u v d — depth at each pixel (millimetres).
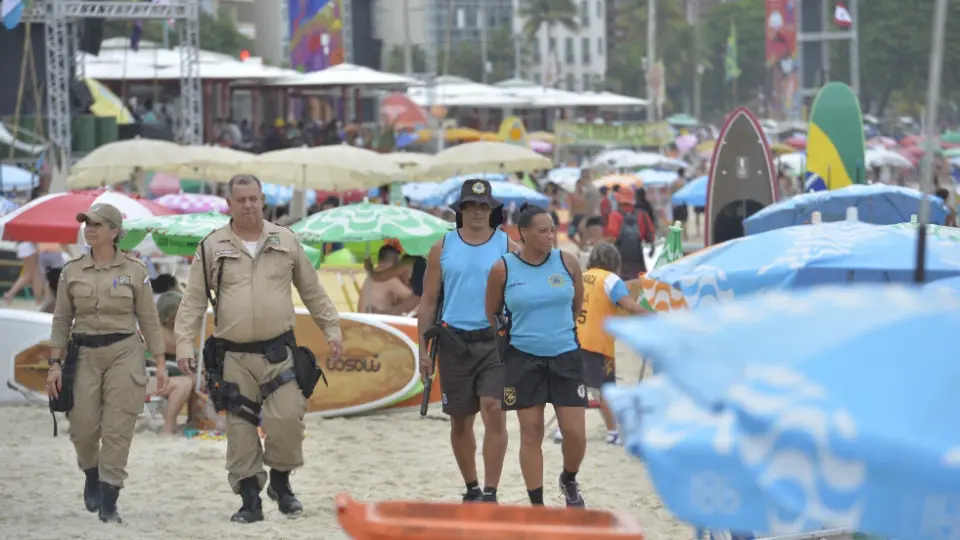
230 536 19141
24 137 73562
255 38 197875
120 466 20125
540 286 19141
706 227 42781
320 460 25953
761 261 18359
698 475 7973
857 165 47219
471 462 20609
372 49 136750
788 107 160000
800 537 13352
